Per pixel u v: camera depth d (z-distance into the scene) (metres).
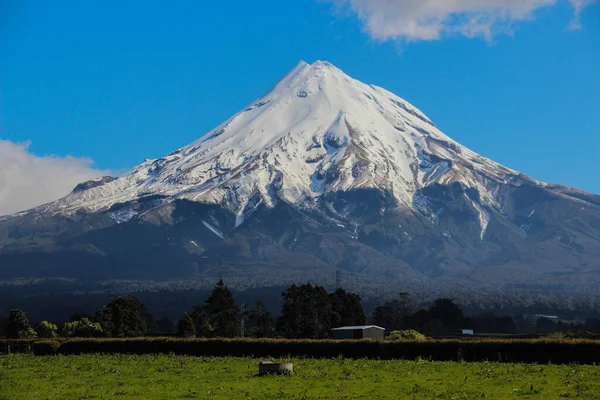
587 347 70.25
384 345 79.62
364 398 52.69
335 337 130.00
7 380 67.88
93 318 156.88
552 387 54.97
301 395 54.47
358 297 165.00
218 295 156.75
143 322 159.62
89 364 81.00
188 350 90.06
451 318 183.00
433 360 75.69
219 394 56.06
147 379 66.12
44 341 97.50
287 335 146.75
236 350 87.38
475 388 55.72
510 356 73.06
